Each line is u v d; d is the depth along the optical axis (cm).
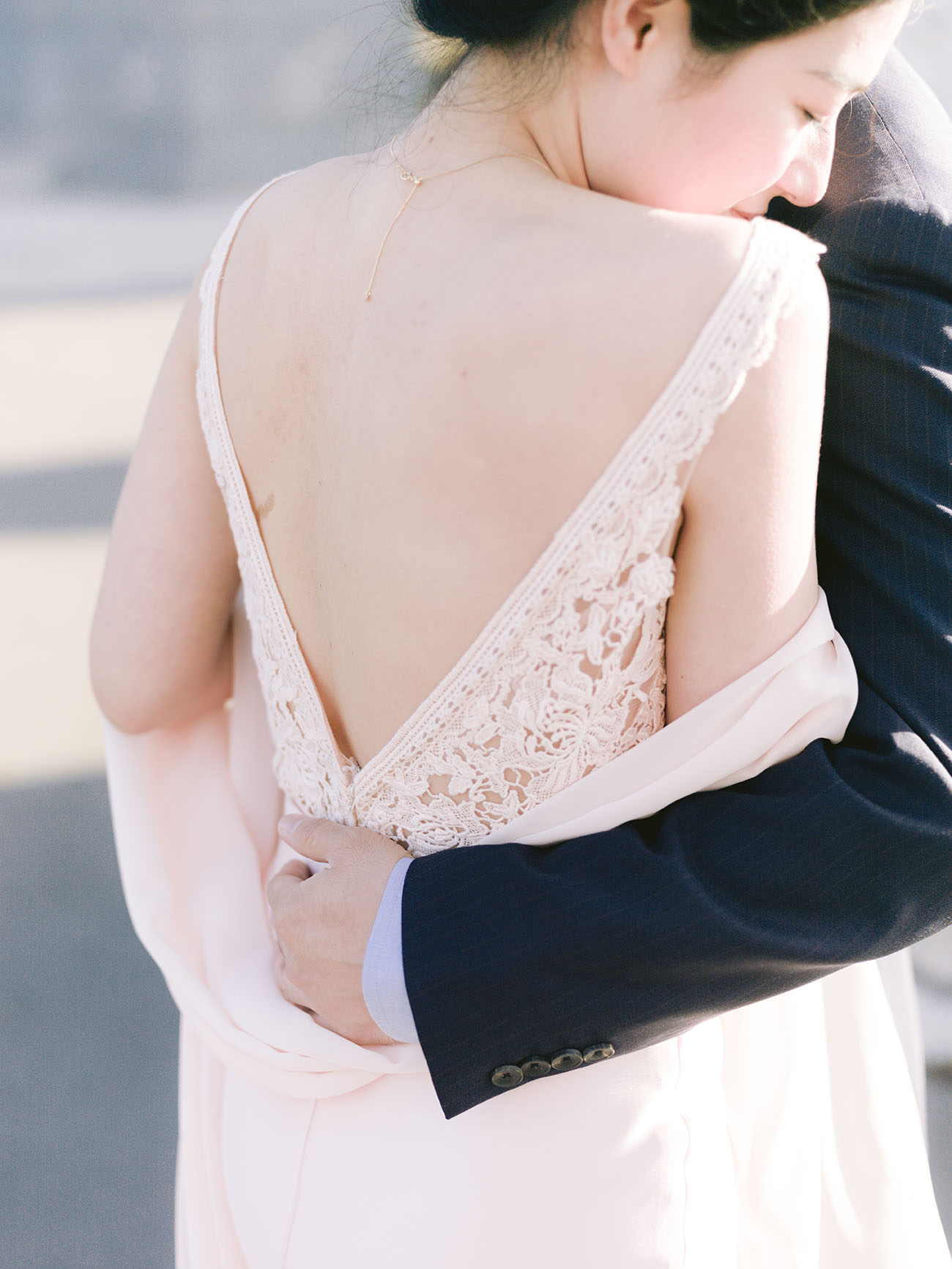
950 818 92
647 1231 100
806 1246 119
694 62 84
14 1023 242
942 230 99
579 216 83
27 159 913
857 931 94
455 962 93
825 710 94
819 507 103
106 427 507
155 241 802
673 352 80
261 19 973
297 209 99
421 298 86
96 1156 216
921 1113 146
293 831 105
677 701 96
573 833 95
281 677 105
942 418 97
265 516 102
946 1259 130
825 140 96
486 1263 98
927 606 97
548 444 82
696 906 90
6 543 411
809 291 82
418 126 93
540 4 85
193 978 114
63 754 316
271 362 97
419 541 88
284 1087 104
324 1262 102
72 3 1043
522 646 88
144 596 117
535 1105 99
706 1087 107
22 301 689
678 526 89
